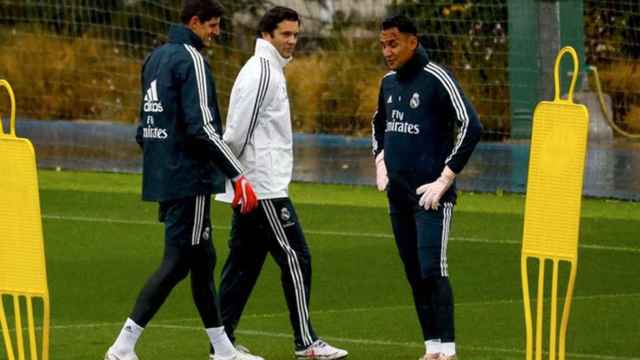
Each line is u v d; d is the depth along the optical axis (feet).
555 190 79.82
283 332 110.01
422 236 95.25
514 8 207.41
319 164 199.11
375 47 229.86
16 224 80.59
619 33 223.51
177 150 94.43
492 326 111.04
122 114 236.63
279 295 123.65
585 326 110.63
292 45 99.19
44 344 81.46
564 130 79.36
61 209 168.14
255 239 100.68
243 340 107.14
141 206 170.50
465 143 93.56
